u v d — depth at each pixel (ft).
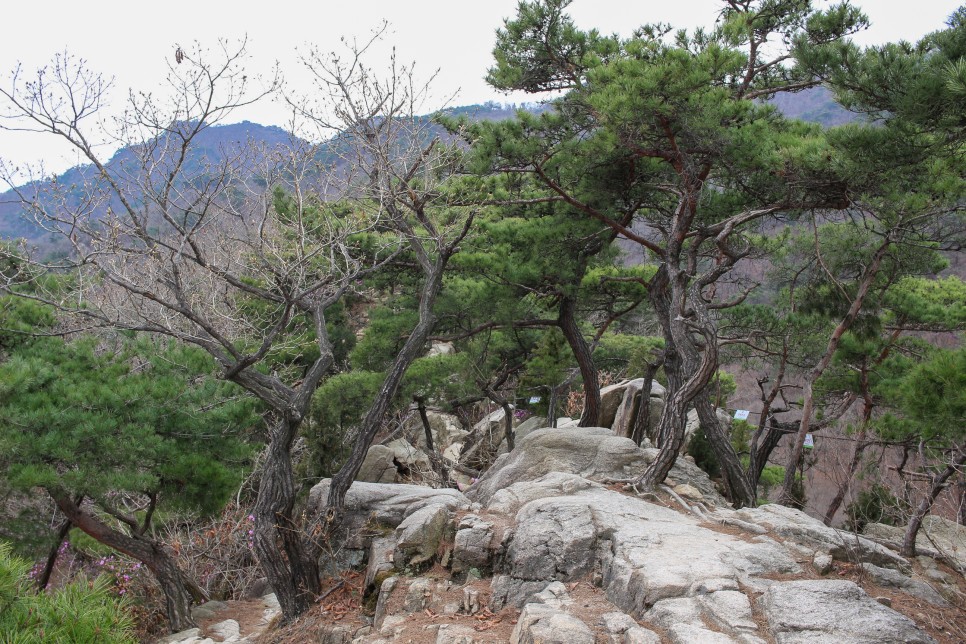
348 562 33.99
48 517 39.24
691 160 38.14
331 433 52.01
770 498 44.68
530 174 50.03
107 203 30.53
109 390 35.60
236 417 39.04
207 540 45.62
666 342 42.11
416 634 24.47
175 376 40.24
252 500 51.01
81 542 44.55
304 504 48.73
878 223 41.63
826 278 44.96
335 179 35.88
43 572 39.24
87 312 31.81
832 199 35.81
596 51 42.11
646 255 60.80
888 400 40.91
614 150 39.55
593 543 26.11
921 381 27.04
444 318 53.52
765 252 46.14
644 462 35.88
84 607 17.31
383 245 43.98
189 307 30.99
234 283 33.40
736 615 19.75
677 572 22.29
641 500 31.04
